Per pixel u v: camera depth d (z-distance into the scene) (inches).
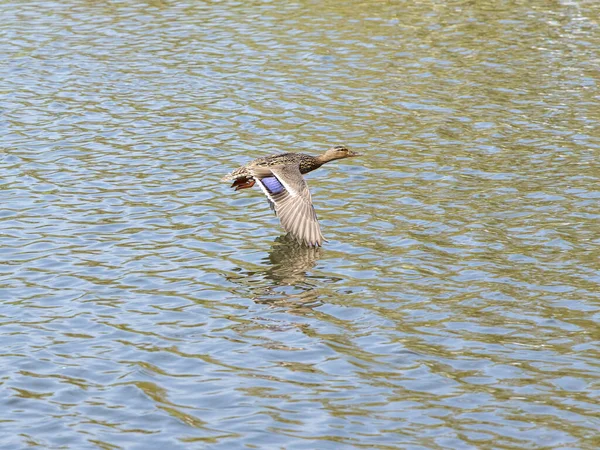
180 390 526.9
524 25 1333.7
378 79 1144.8
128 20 1423.5
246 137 976.3
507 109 1035.9
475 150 928.3
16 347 577.6
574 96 1067.9
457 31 1315.2
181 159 921.5
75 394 524.7
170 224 776.9
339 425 488.7
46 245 732.7
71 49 1286.9
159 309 628.1
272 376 540.4
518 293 641.0
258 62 1215.6
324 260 705.0
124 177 877.8
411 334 588.1
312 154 924.0
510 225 757.3
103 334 594.6
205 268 693.9
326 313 618.8
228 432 484.1
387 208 803.4
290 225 593.6
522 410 501.4
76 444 476.7
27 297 645.9
